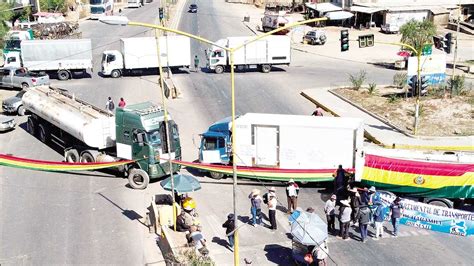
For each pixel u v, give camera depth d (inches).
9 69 1792.6
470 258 791.7
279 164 1060.5
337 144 1018.1
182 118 1504.7
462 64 2186.3
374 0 3090.6
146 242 852.0
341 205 837.2
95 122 1117.1
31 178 1117.7
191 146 1277.1
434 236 865.5
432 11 3075.8
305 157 1042.1
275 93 1772.9
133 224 912.3
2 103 1574.8
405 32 2260.1
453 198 920.9
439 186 917.2
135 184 1058.7
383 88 1770.4
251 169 1060.5
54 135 1272.1
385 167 950.4
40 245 844.6
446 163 940.0
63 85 1894.7
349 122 1035.9
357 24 3186.5
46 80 1827.0
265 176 1055.0
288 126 1034.1
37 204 991.0
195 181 886.4
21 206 983.0
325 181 1033.5
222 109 1593.3
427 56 1533.0
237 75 2063.2
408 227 895.7
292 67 2214.6
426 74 1556.3
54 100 1280.8
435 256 798.5
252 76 2041.1
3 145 1310.3
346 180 986.1
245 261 759.1
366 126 1376.7
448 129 1334.9
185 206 877.8
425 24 2310.5
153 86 1886.1
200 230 829.8
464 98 1567.4
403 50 2255.2
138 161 1051.9
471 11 3179.1
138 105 1094.4
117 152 1085.1
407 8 3065.9
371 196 881.5
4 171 1153.4
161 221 863.1
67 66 1969.7
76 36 2704.2
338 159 1025.5
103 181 1103.0
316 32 2741.1
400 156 1011.9
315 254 719.7
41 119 1317.7
